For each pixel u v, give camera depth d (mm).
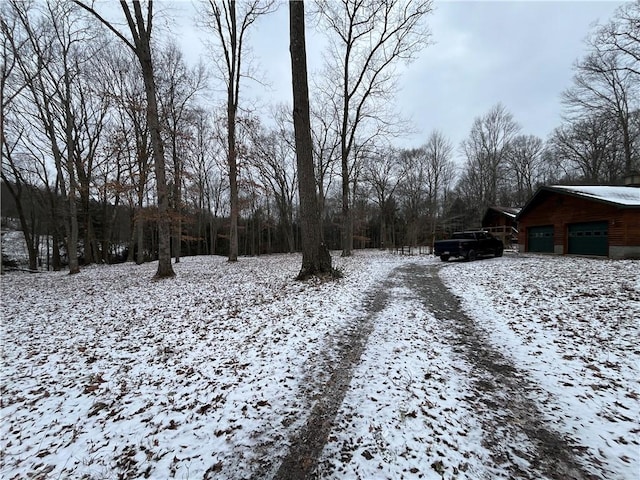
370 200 41906
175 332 5215
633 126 25703
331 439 2508
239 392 3244
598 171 31156
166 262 11133
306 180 9000
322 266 9195
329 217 46000
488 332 4984
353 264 14898
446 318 5742
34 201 26656
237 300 7156
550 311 5750
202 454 2375
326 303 6625
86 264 21891
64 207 16953
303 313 5934
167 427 2717
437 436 2512
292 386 3346
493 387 3299
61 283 11055
